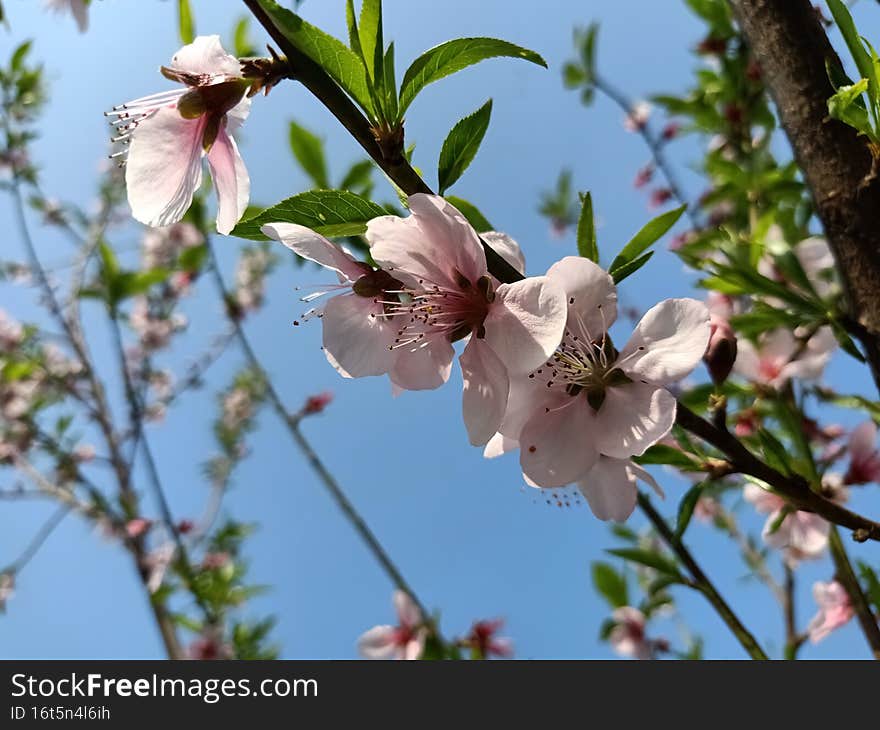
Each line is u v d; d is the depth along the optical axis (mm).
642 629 435
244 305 839
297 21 227
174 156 252
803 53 253
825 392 307
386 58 237
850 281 248
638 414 243
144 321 865
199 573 668
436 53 234
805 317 272
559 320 236
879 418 288
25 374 801
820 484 271
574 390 249
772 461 250
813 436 327
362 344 253
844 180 247
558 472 247
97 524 799
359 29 237
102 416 812
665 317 245
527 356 237
